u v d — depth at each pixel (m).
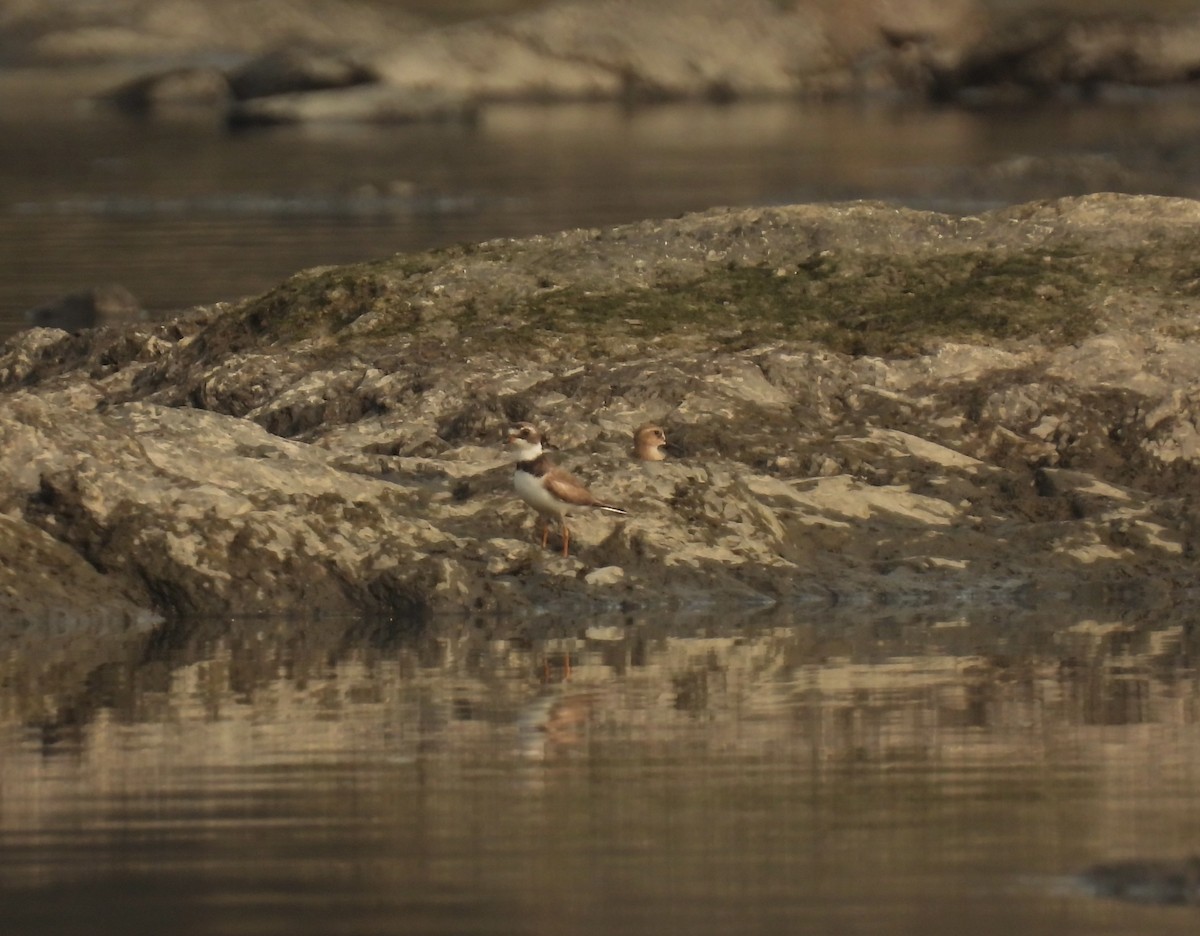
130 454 28.55
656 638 26.27
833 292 35.97
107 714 22.47
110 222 68.06
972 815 18.28
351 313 35.97
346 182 79.06
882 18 132.25
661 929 15.53
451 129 106.44
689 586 28.14
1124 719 21.86
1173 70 126.75
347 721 22.05
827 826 17.98
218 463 28.75
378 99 112.38
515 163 87.06
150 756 20.66
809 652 25.39
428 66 122.25
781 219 37.94
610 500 29.02
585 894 16.31
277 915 15.95
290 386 33.56
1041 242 37.31
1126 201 38.19
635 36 129.00
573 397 32.41
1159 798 18.78
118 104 121.31
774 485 29.81
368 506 28.72
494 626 27.02
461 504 29.22
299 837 17.88
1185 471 31.44
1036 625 26.94
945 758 20.31
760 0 133.12
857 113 115.75
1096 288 35.34
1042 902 15.95
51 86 131.75
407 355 34.00
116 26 145.50
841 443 31.23
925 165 83.50
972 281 36.00
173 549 27.58
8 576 27.05
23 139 100.00
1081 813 18.31
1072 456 31.69
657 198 72.94
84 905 16.22
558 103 124.06
